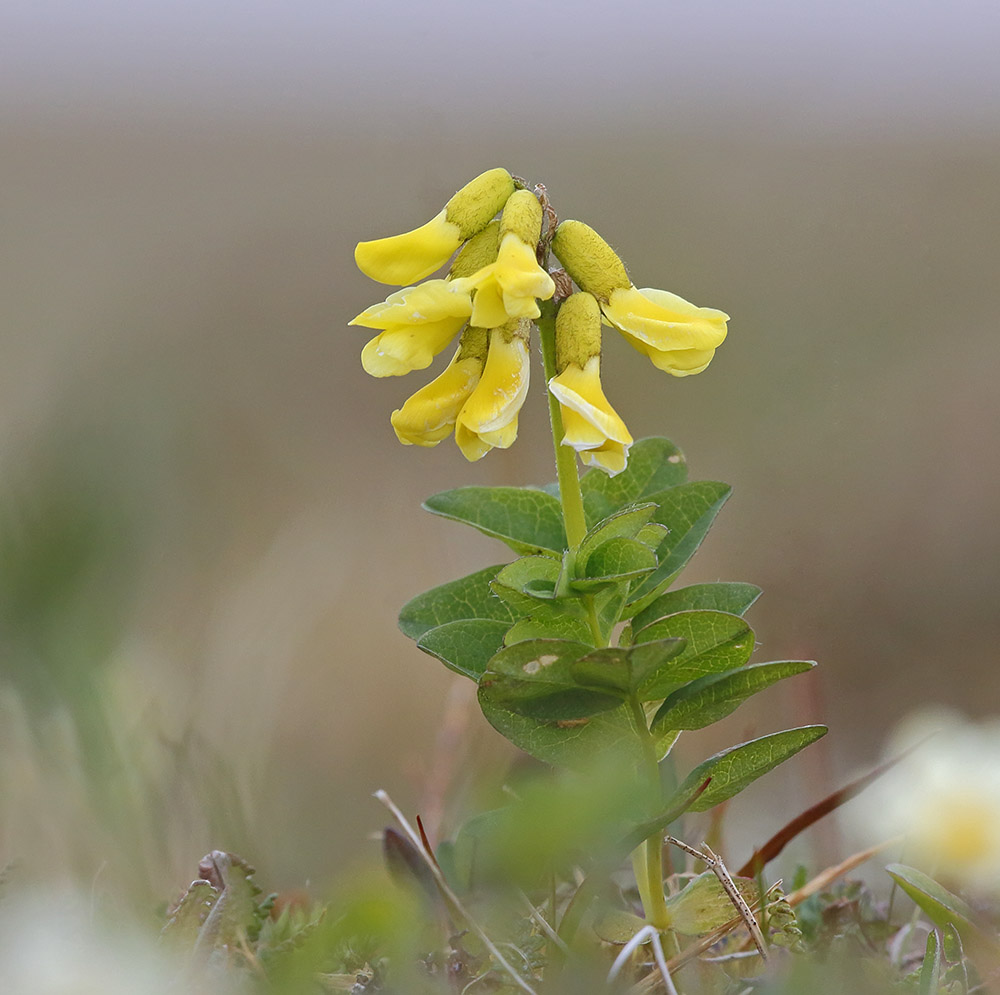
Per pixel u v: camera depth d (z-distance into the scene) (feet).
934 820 2.17
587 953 2.17
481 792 2.21
